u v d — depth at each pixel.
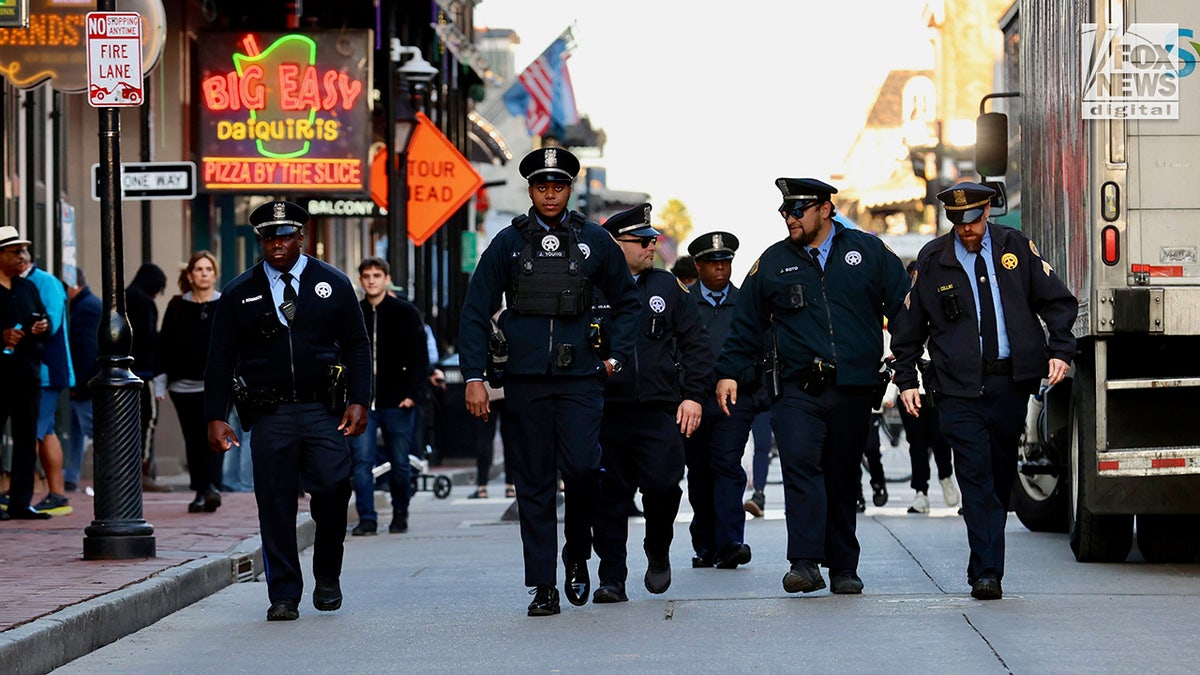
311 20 46.66
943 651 14.39
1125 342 20.64
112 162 21.14
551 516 17.44
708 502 21.80
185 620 18.09
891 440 42.38
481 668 14.25
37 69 27.36
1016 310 17.91
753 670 13.73
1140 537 21.48
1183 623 15.79
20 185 34.81
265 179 40.72
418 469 39.59
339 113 40.75
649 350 18.14
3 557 20.97
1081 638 14.95
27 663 14.07
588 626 16.42
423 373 29.56
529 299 17.14
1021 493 26.22
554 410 17.30
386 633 16.55
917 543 24.09
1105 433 20.14
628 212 19.14
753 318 18.42
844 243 18.23
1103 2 20.34
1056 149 22.50
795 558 18.16
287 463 17.80
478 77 71.44
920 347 18.23
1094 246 20.17
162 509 29.30
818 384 17.94
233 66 40.75
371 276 29.25
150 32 23.70
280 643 16.16
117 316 21.00
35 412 26.61
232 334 17.77
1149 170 20.22
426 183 45.12
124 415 20.89
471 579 21.38
